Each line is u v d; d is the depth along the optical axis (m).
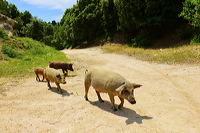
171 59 14.83
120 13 26.56
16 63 15.77
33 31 50.09
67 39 51.44
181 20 22.53
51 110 6.48
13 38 24.09
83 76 11.73
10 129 5.26
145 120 5.67
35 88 9.04
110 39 32.34
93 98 7.64
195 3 16.95
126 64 15.15
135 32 27.88
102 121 5.59
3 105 6.94
